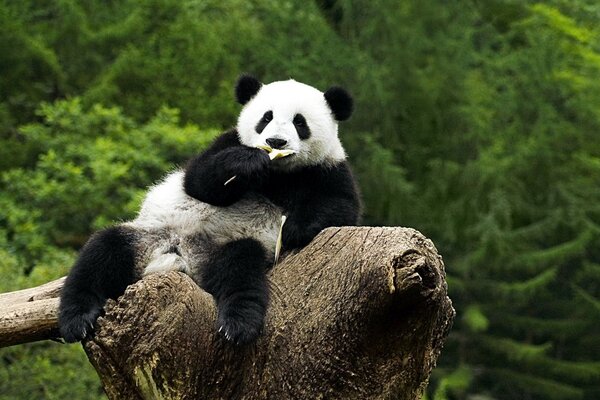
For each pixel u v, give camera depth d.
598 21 27.09
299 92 7.37
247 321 5.62
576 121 24.92
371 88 22.97
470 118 23.91
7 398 11.73
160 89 20.53
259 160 6.41
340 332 5.43
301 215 6.50
